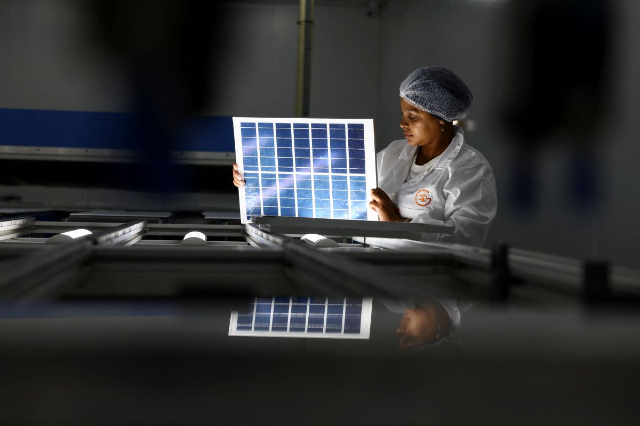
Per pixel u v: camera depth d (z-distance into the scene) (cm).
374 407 25
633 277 60
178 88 430
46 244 86
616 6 274
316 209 176
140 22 422
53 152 414
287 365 31
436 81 184
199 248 81
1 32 428
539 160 335
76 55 429
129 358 32
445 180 192
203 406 25
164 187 435
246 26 464
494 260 73
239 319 43
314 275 69
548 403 26
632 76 264
